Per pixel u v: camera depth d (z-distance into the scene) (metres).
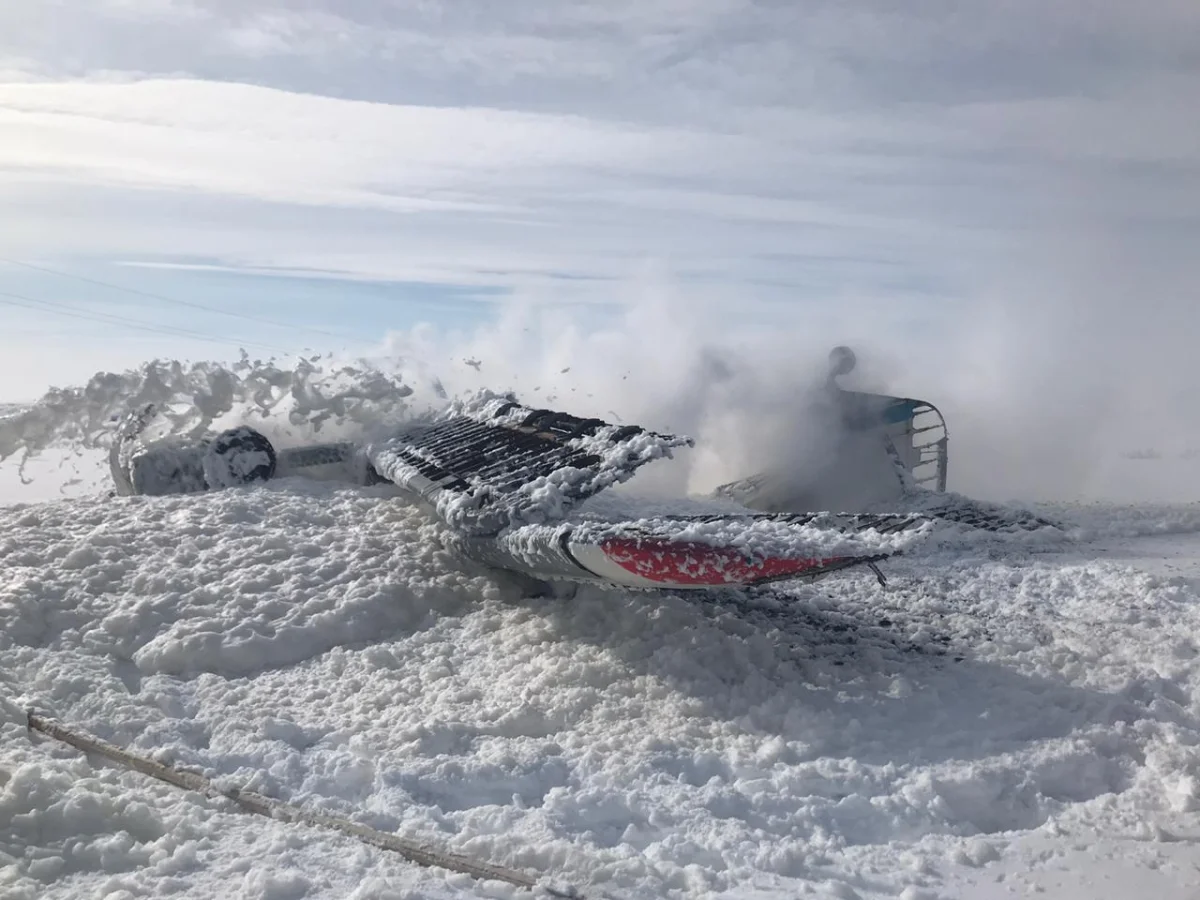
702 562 5.23
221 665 6.06
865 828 4.37
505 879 3.76
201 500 8.71
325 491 9.45
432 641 6.48
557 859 3.92
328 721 5.31
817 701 5.54
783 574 5.23
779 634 6.42
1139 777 4.76
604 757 4.88
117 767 4.69
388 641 6.52
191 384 10.20
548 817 4.29
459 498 7.17
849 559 5.27
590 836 4.20
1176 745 5.01
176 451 9.83
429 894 3.62
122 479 10.05
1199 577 8.52
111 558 7.25
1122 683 5.87
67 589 6.68
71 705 5.38
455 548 7.44
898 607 7.56
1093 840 4.23
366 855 3.93
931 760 4.94
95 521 8.09
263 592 6.87
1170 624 7.13
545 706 5.41
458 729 5.14
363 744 4.93
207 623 6.32
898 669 6.03
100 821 4.04
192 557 7.38
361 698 5.61
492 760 4.77
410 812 4.31
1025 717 5.39
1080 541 10.62
